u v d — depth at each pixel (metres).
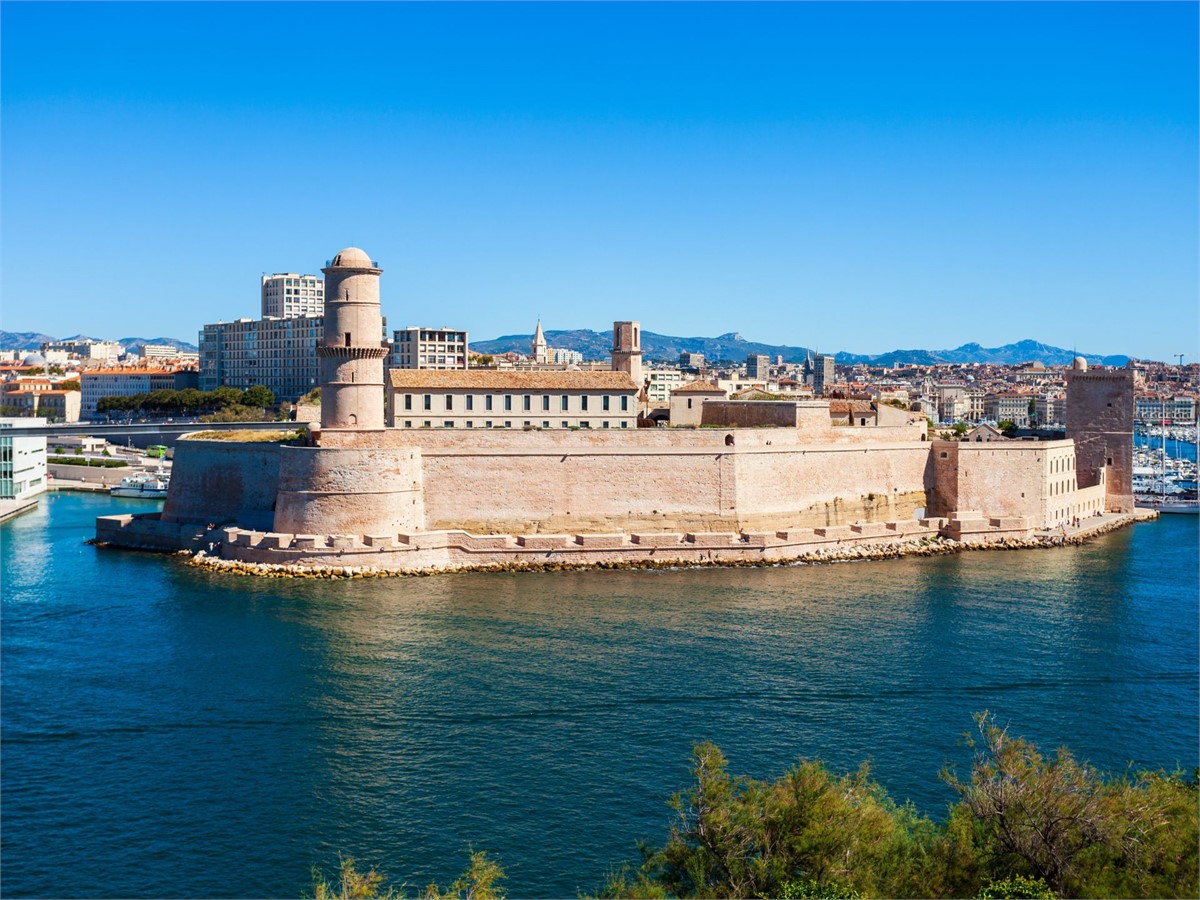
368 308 125.06
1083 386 177.50
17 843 56.75
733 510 135.38
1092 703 78.44
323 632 93.00
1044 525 153.62
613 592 110.38
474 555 121.56
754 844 45.84
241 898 51.97
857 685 81.31
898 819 49.91
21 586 110.00
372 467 120.19
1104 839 44.97
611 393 143.62
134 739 69.75
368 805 61.06
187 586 110.00
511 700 77.06
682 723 73.12
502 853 56.00
